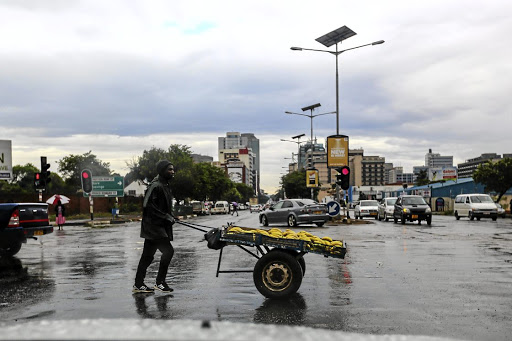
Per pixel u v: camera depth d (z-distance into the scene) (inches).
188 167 2704.2
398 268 400.2
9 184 2957.7
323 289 306.2
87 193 1381.6
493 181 1913.1
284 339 46.0
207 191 3383.4
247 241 286.8
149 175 2544.3
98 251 561.3
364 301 269.6
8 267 424.2
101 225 1218.6
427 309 249.6
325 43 1668.3
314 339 47.6
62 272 392.8
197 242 674.2
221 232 293.1
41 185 1122.7
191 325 49.1
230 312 244.4
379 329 210.8
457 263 430.9
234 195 6186.0
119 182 1710.1
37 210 517.3
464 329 211.0
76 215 1855.3
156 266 422.6
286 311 245.8
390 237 737.0
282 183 4271.7
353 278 348.8
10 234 475.5
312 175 2363.4
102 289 312.8
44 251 564.1
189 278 354.0
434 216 1815.9
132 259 480.7
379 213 1450.5
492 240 674.8
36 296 290.4
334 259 460.4
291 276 275.1
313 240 287.4
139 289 296.8
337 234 810.8
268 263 278.1
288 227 1115.3
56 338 43.1
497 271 382.6
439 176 3041.3
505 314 239.0
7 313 245.3
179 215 2124.8
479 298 277.4
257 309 251.0
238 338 44.3
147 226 293.7
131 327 48.1
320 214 1110.4
